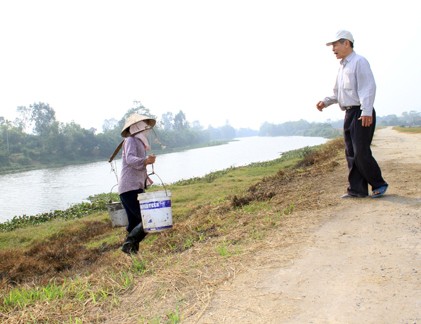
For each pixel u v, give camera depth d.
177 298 3.14
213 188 15.37
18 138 90.56
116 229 10.66
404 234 3.95
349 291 2.91
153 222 4.84
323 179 8.20
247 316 2.71
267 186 9.42
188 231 6.09
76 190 29.78
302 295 2.92
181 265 3.85
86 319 3.02
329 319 2.56
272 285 3.14
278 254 3.78
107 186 31.80
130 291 3.45
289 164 22.00
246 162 43.47
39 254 8.59
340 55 5.23
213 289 3.19
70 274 6.61
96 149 93.19
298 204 5.77
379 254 3.53
